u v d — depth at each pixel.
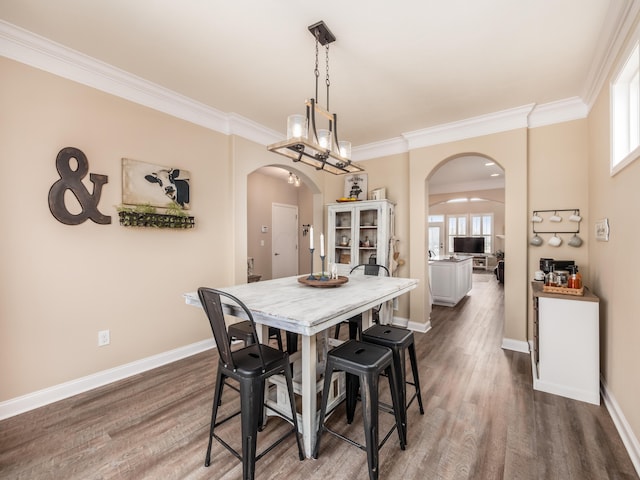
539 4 1.73
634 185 1.68
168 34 2.01
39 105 2.11
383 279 2.63
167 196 2.83
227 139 3.42
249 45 2.12
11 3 1.72
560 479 1.47
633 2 1.61
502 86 2.68
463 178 7.30
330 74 2.50
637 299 1.64
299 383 1.89
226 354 1.50
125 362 2.56
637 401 1.62
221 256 3.35
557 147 3.06
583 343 2.18
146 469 1.55
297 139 1.82
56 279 2.19
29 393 2.08
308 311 1.53
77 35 2.02
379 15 1.82
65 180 2.21
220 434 1.83
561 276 2.44
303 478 1.49
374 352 1.61
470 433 1.82
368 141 4.23
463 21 1.87
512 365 2.79
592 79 2.49
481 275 9.23
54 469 1.54
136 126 2.63
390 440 1.76
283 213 6.80
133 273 2.62
